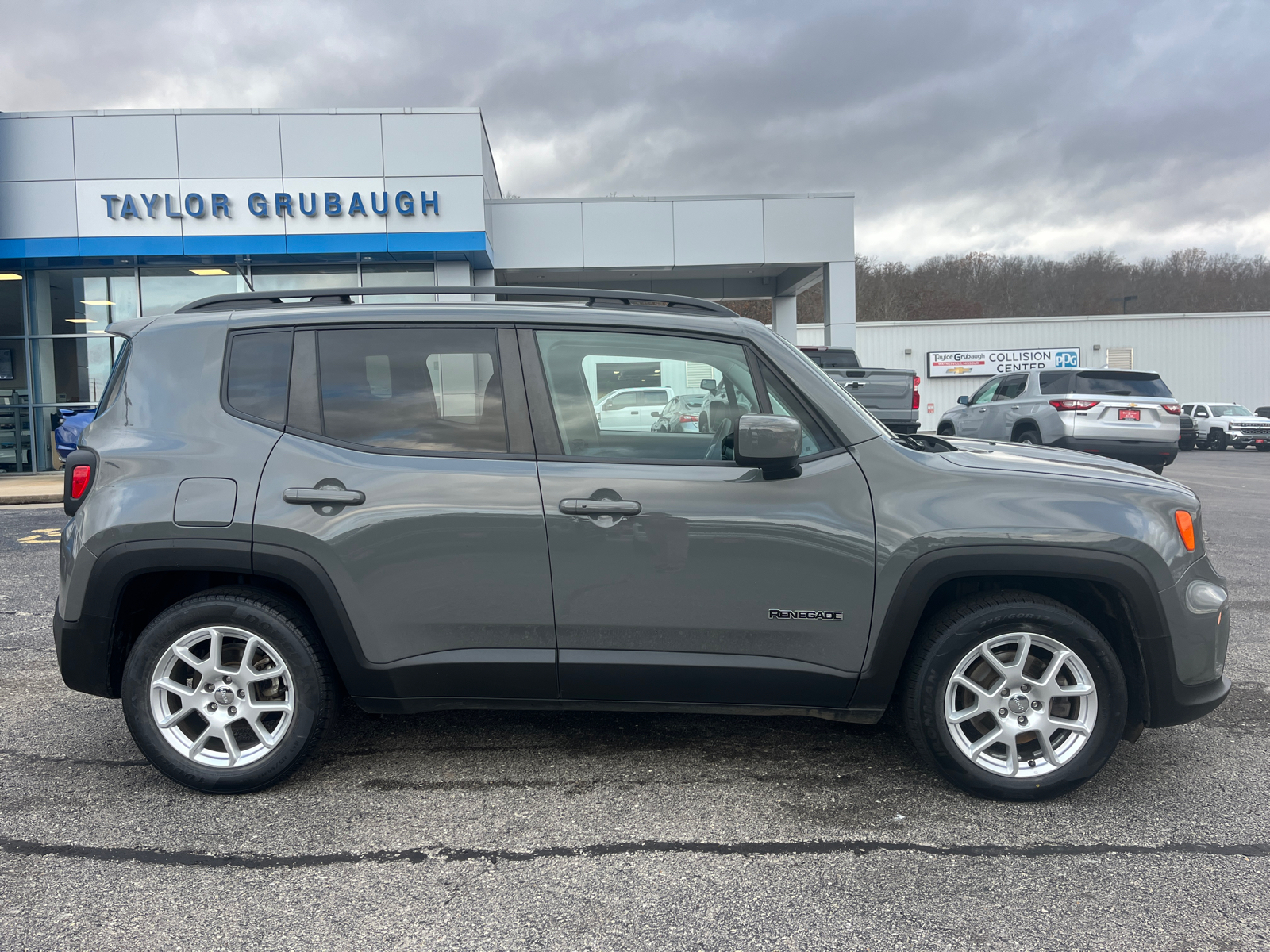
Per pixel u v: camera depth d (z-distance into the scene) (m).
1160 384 12.66
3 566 7.04
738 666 2.89
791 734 3.51
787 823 2.77
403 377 3.00
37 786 3.03
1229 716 3.71
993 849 2.61
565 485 2.88
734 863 2.53
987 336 35.56
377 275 16.86
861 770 3.17
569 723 3.63
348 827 2.74
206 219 15.66
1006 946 2.13
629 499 2.86
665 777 3.11
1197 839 2.66
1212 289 75.25
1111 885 2.40
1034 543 2.79
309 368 3.01
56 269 16.45
